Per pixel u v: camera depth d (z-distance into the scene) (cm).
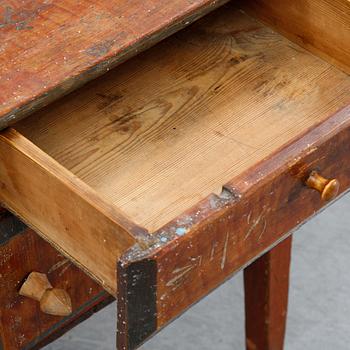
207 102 104
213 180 97
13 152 88
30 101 91
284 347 137
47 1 98
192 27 111
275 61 108
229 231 86
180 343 137
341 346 138
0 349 104
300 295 142
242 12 112
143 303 84
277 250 116
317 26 106
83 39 95
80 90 104
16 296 102
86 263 89
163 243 81
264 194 87
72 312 107
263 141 101
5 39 95
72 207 86
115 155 99
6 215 96
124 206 95
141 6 98
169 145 100
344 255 147
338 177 94
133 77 106
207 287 89
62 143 100
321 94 105
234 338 138
